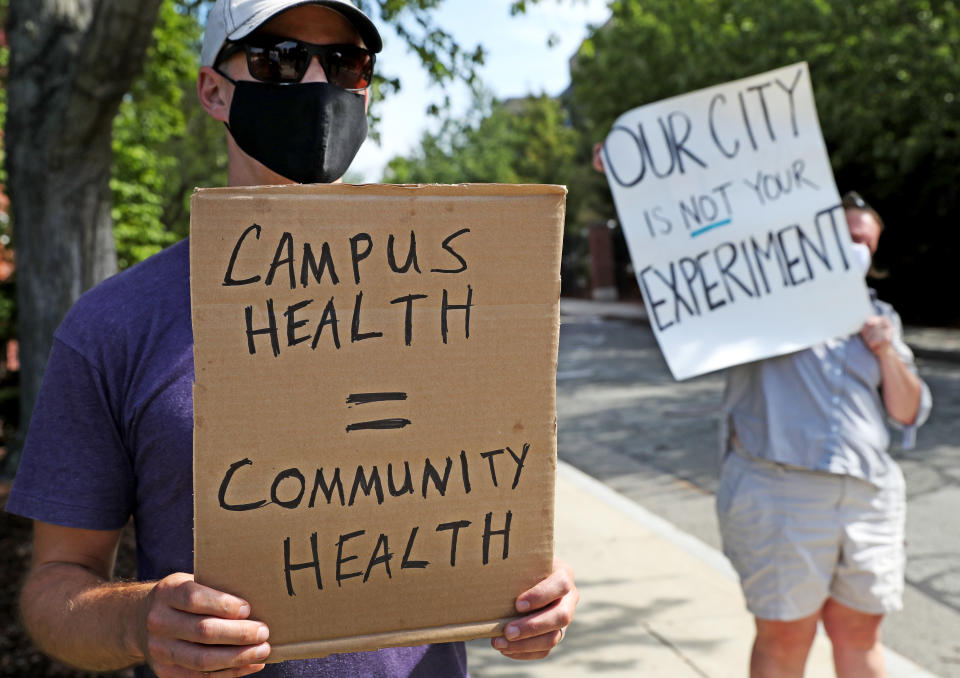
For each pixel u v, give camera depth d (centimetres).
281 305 113
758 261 279
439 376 119
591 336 1950
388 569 118
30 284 504
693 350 277
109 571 140
